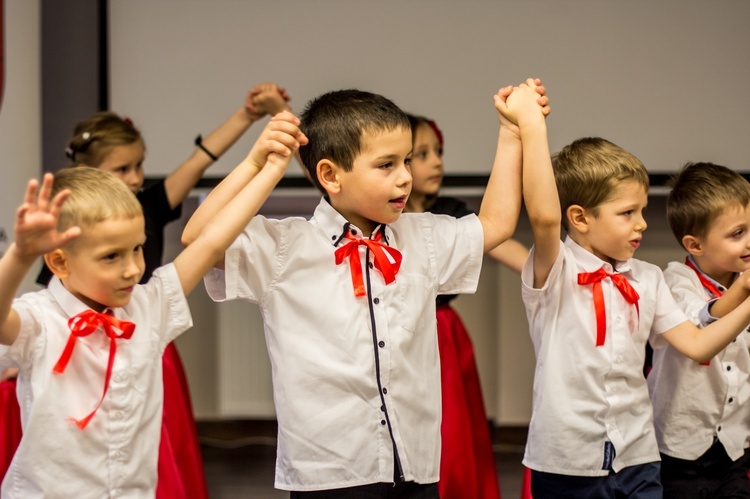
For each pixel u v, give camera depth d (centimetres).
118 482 162
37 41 354
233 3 364
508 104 184
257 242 171
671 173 365
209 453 403
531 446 203
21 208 134
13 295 145
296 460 171
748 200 208
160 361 169
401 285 177
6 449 247
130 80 367
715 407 209
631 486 195
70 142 267
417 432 175
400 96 366
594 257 200
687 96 362
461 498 267
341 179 174
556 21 362
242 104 367
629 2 360
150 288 168
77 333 158
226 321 413
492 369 420
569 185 200
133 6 365
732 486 210
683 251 399
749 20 359
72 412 159
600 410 196
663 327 201
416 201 289
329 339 172
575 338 198
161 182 278
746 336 211
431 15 364
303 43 365
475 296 417
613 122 364
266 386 415
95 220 155
